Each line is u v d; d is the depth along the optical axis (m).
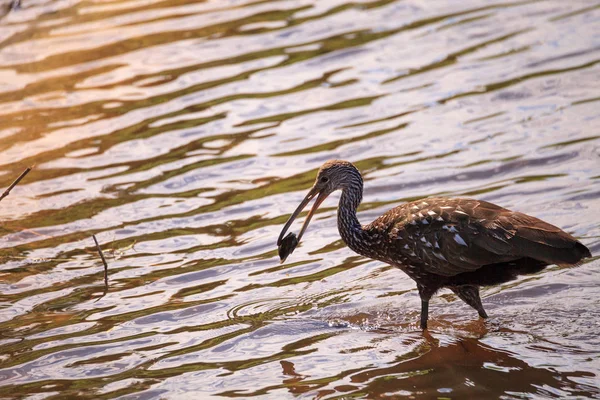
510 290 11.91
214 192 15.05
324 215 14.40
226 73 19.28
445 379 9.86
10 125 17.50
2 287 12.41
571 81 17.94
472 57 19.39
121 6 23.05
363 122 17.16
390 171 15.34
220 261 12.96
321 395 9.61
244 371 10.17
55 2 23.12
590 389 9.48
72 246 13.53
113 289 12.26
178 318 11.47
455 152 15.79
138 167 15.95
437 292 11.31
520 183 14.57
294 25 21.44
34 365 10.44
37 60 20.09
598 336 10.60
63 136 17.05
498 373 9.94
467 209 10.80
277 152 16.28
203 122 17.44
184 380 10.00
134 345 10.83
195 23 21.70
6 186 15.40
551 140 15.84
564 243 10.04
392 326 11.22
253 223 14.05
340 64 19.53
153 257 13.12
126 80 19.11
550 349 10.38
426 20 21.50
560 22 20.80
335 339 10.89
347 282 12.35
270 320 11.37
